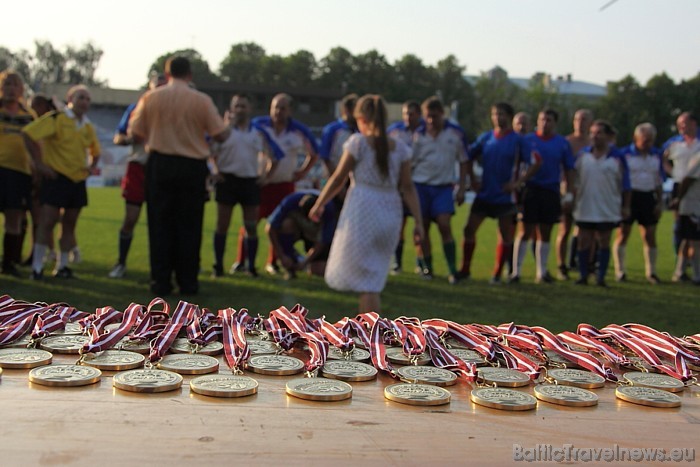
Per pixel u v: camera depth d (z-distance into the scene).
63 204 6.74
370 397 1.33
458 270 9.05
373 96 4.72
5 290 5.93
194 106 5.76
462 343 1.78
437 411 1.26
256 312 5.36
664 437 1.17
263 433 1.10
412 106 8.05
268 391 1.33
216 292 6.35
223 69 89.75
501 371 1.54
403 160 4.78
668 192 31.33
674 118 67.38
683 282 8.91
